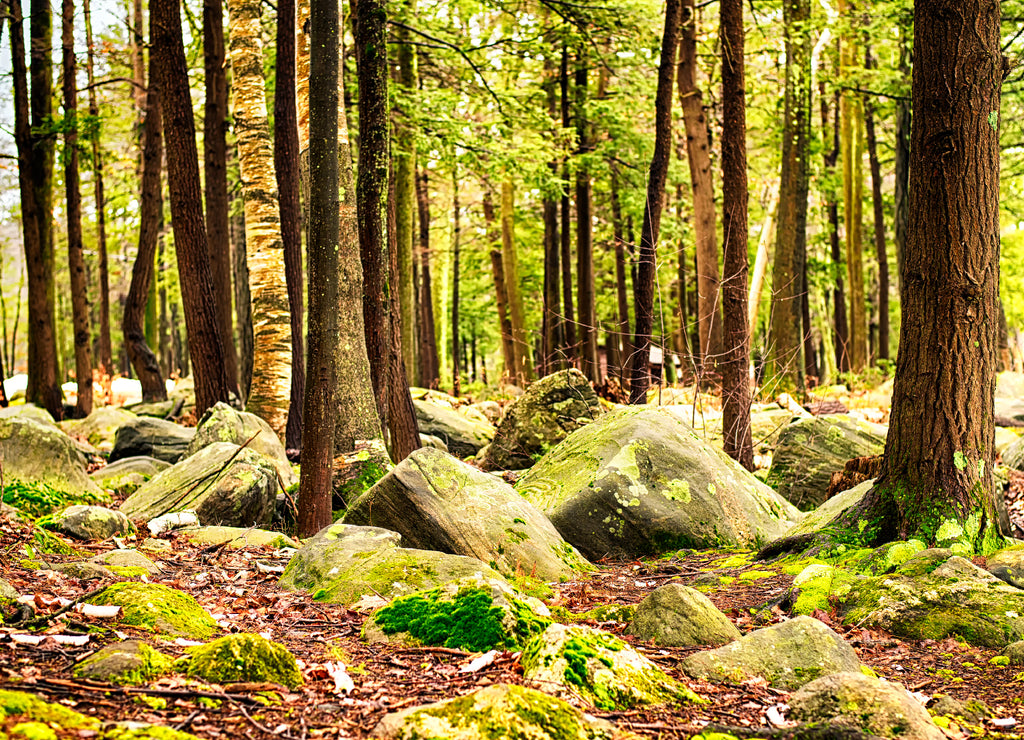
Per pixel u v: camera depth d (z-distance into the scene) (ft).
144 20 76.07
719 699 12.48
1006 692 13.23
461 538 21.65
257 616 16.57
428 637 14.69
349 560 18.97
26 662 11.72
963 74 19.70
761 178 84.94
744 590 20.22
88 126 60.95
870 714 11.07
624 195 74.79
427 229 92.84
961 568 16.83
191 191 42.65
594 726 10.30
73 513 24.32
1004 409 56.95
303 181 37.06
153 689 10.84
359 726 10.43
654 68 62.75
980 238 19.84
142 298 63.05
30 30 62.69
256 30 44.65
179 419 58.34
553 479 27.73
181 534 25.79
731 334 37.60
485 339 153.69
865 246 111.14
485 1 56.95
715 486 26.94
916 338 20.25
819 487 34.78
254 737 9.81
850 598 17.60
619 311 86.79
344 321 32.76
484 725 9.82
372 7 32.81
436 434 51.29
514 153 57.06
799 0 61.57
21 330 178.91
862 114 83.20
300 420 41.86
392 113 53.83
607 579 21.94
